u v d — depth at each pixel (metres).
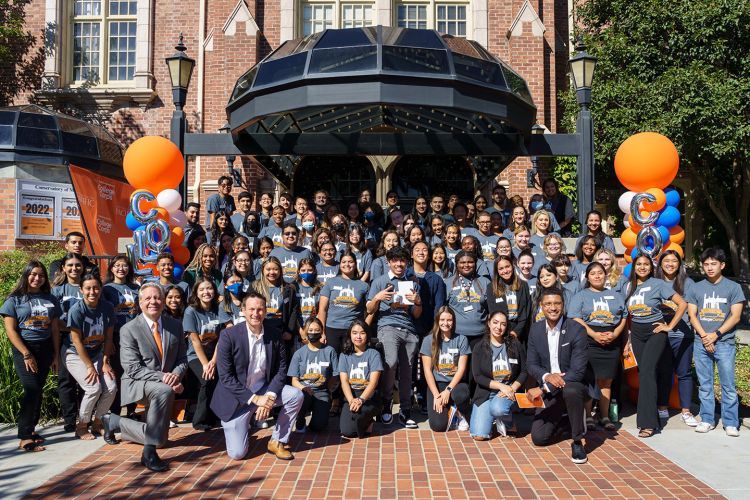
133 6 16.34
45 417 6.77
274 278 6.81
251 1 15.04
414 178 15.16
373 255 8.62
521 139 9.74
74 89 15.81
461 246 7.81
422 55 8.51
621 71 13.88
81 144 14.60
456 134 9.77
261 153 9.73
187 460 5.48
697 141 12.84
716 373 9.42
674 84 12.55
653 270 6.78
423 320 6.91
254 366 5.63
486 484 4.88
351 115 10.58
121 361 5.59
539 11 15.31
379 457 5.53
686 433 6.34
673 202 8.03
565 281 7.12
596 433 6.33
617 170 8.18
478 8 15.28
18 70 16.14
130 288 6.82
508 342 6.20
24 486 4.86
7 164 13.82
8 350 6.79
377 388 6.24
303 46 9.19
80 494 4.70
